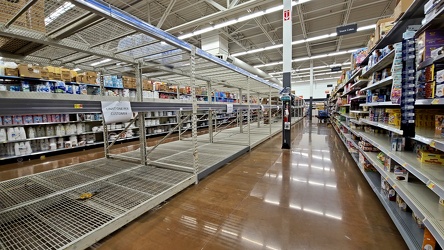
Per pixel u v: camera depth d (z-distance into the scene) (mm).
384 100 2312
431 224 1103
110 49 2742
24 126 4512
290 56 4902
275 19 7762
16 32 1775
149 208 1946
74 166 3205
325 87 21656
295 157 4242
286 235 1638
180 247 1505
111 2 5711
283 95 5000
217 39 7816
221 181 2869
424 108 1776
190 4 6164
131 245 1530
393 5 6777
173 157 3711
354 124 4082
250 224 1800
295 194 2426
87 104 1834
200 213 1993
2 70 3914
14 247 1364
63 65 3088
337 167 3518
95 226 1562
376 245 1506
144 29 1872
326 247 1491
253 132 7641
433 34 1325
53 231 1519
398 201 1774
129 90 6125
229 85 6414
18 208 1856
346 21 7664
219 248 1494
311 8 6988
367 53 2900
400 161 1646
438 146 1110
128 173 2818
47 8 1718
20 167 3793
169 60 3445
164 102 2762
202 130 9406
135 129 6875
